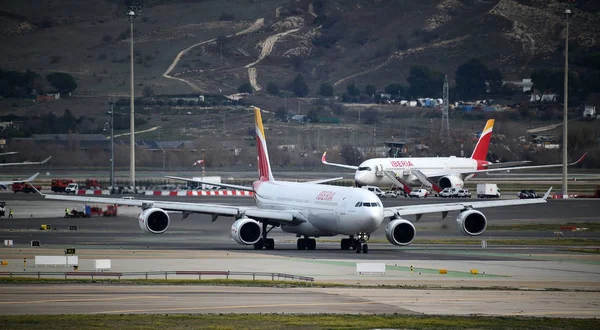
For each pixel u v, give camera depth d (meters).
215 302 139.62
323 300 143.25
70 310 129.62
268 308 134.25
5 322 117.56
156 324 117.75
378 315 128.38
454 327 118.81
